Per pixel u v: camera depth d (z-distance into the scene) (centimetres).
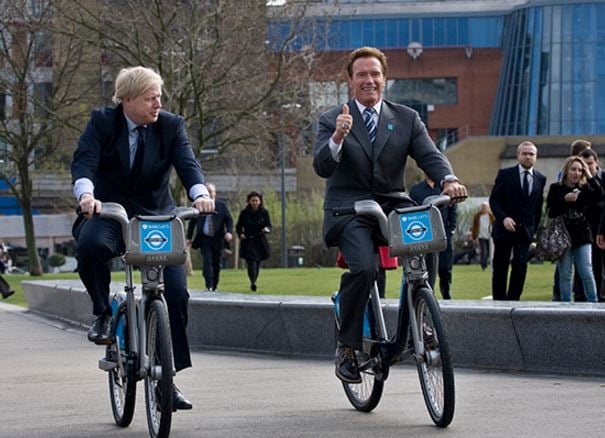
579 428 1051
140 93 1082
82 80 5775
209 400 1318
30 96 5384
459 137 12150
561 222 2156
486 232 4519
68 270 9419
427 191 2373
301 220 7419
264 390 1398
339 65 5300
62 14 4916
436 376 1064
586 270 2156
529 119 10988
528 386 1361
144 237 1012
